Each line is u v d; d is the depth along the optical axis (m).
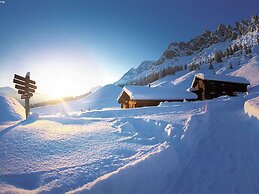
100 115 18.52
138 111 17.77
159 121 10.41
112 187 5.11
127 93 36.81
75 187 4.96
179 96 36.84
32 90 13.63
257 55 124.25
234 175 5.58
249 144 6.98
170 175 5.97
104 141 8.05
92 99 120.25
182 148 7.52
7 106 14.70
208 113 10.91
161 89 38.81
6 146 6.83
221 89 39.38
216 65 142.12
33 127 9.37
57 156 6.51
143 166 5.86
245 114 10.62
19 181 5.08
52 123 10.71
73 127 10.14
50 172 5.49
